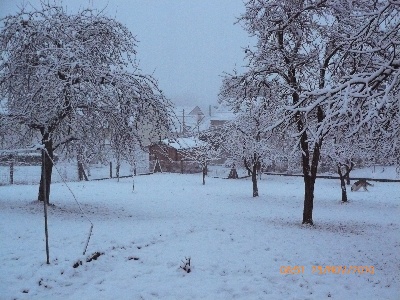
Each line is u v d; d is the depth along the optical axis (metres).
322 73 15.09
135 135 16.20
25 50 15.38
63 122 15.80
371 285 8.25
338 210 21.11
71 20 16.06
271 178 40.81
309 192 15.68
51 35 15.54
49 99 13.95
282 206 22.11
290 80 15.81
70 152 17.81
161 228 12.98
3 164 30.69
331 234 13.67
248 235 12.56
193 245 10.92
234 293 7.68
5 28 15.29
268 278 8.55
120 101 15.45
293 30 15.91
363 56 10.69
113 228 12.50
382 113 8.41
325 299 7.41
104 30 16.41
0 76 15.41
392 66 7.59
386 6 7.40
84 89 14.50
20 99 15.43
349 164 24.33
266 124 16.61
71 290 7.52
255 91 17.02
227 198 24.94
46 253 8.54
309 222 15.66
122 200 21.91
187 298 7.39
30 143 16.75
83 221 13.50
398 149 9.98
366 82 7.42
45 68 14.15
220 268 9.11
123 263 9.23
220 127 29.69
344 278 8.66
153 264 9.23
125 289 7.68
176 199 23.56
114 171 43.47
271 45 16.20
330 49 14.95
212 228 13.54
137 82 16.06
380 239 13.21
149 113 16.61
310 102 11.65
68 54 14.21
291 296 7.55
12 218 13.01
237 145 26.70
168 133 17.16
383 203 23.94
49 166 16.48
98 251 9.48
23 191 22.98
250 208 20.80
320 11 15.34
